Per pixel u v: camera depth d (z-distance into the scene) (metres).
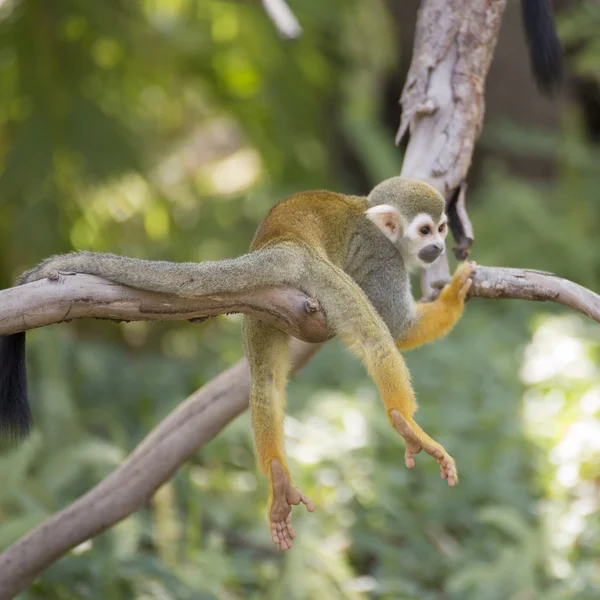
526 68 19.05
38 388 12.28
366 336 6.03
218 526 10.59
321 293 6.07
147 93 17.77
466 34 7.50
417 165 7.45
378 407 12.46
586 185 18.23
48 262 5.55
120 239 16.98
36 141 15.62
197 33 17.50
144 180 16.53
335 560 9.38
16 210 15.62
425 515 10.88
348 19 18.55
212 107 18.94
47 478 10.20
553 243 16.33
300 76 18.25
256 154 19.56
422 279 7.52
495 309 16.55
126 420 12.86
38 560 7.53
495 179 18.31
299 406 12.31
